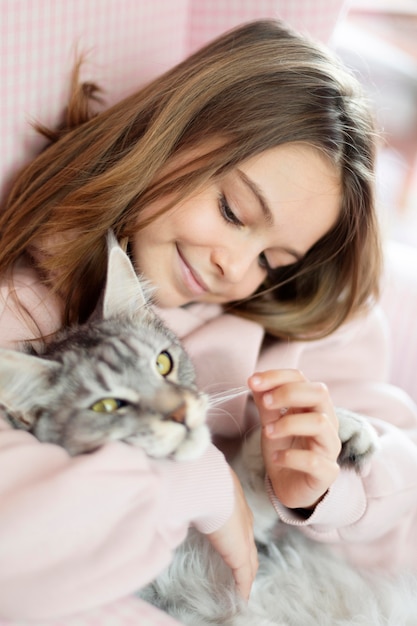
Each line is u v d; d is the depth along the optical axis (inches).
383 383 57.1
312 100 43.3
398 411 54.0
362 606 42.8
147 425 33.7
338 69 46.6
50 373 34.3
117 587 29.2
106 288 39.3
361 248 50.0
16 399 33.1
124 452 32.0
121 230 43.8
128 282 40.1
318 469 38.3
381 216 52.1
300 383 39.3
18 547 27.5
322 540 45.1
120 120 45.3
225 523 37.8
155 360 37.5
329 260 51.8
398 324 63.7
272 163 41.0
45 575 27.9
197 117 43.4
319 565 45.5
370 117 47.3
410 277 62.7
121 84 50.6
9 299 39.6
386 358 58.9
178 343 41.2
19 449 30.6
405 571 46.2
